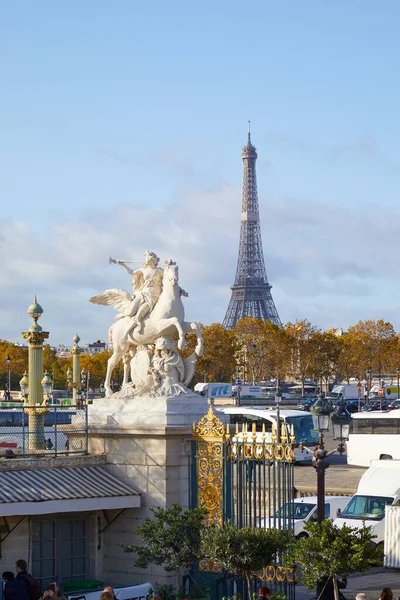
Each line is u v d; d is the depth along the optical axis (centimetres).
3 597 3425
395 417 7425
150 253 4134
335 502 5309
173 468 3888
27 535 3819
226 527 3409
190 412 3944
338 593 3447
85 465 3988
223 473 3750
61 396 15800
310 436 8719
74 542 3953
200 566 3772
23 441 4116
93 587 3812
